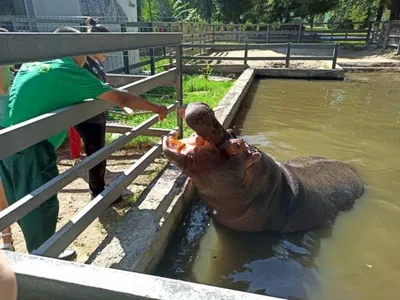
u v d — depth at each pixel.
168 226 3.50
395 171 5.56
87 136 3.79
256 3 41.59
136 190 4.16
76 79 2.74
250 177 3.22
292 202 3.71
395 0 26.48
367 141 6.96
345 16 39.91
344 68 17.00
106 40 2.86
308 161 4.99
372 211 4.32
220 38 28.41
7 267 0.74
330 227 3.92
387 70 16.86
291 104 10.15
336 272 3.23
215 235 3.81
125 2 14.94
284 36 28.20
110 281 0.90
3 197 3.14
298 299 2.89
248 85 11.84
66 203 3.95
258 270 3.27
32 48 1.94
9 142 2.07
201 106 2.64
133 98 3.14
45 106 2.69
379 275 3.20
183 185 4.16
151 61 11.90
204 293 0.86
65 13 11.48
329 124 8.08
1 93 3.06
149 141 5.67
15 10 10.63
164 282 0.90
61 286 0.91
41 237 2.80
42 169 2.74
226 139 2.87
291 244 3.61
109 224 3.48
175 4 37.78
